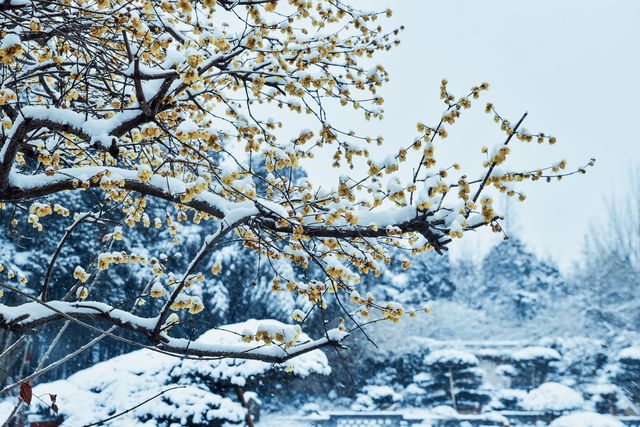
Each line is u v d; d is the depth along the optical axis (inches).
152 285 144.9
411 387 1039.0
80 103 163.6
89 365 812.6
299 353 135.3
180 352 134.0
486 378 1173.1
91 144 123.6
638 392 949.2
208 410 283.3
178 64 118.4
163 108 133.7
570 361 1081.4
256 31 135.6
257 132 139.6
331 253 148.6
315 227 138.1
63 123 122.8
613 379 986.1
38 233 638.5
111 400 291.0
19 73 161.5
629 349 989.8
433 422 889.5
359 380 1031.6
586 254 1739.7
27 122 120.3
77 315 133.4
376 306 140.1
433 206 128.3
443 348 1120.2
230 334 321.7
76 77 135.6
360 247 149.7
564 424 706.8
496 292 1772.9
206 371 299.6
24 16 148.0
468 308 1573.6
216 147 129.0
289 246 152.3
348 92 152.5
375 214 135.3
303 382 911.7
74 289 147.5
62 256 649.6
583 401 902.4
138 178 121.1
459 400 1013.2
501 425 873.5
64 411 283.7
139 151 177.3
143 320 136.0
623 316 1317.7
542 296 1644.9
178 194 137.9
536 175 128.0
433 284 1640.0
